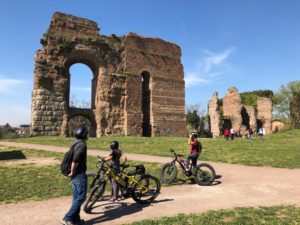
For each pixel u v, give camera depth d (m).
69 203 10.16
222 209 9.29
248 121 65.19
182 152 23.67
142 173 10.45
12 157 20.22
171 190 12.07
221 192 11.80
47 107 40.00
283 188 12.55
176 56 52.06
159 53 50.25
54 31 41.81
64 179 13.63
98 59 44.59
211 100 62.16
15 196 11.00
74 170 8.16
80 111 43.53
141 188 10.20
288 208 9.45
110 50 45.88
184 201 10.39
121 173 10.13
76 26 43.66
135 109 46.66
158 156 21.50
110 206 9.80
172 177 13.17
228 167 17.28
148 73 49.41
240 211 9.05
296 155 21.47
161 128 48.53
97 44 44.62
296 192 11.90
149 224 7.89
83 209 9.03
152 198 10.42
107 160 9.90
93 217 8.73
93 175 10.12
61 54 41.53
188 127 75.81
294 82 69.88
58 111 40.72
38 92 39.59
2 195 11.05
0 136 46.62
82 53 43.28
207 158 20.44
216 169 16.64
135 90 47.06
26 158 19.75
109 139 34.56
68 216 8.02
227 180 14.03
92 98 46.34
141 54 48.41
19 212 9.18
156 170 15.93
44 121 39.72
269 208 9.41
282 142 31.84
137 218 8.57
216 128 60.03
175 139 35.25
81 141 8.39
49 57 40.75
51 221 8.41
